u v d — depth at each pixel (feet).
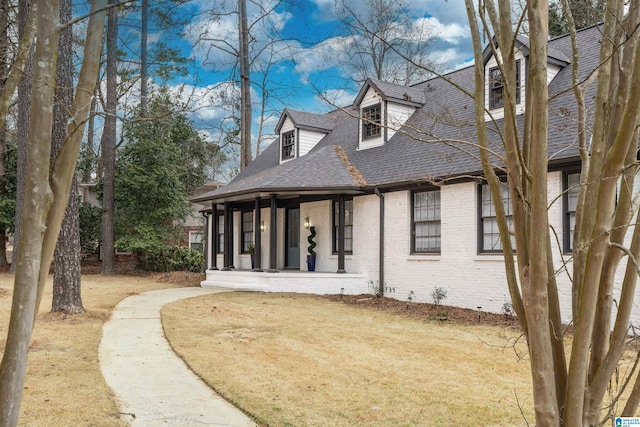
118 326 30.22
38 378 18.71
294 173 48.47
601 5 12.32
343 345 25.34
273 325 30.83
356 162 50.52
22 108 52.29
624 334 7.11
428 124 46.47
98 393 17.20
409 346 25.14
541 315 6.71
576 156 29.07
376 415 15.52
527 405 16.40
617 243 7.19
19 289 6.49
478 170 35.47
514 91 7.45
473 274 37.11
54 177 7.14
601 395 7.20
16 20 32.30
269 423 14.79
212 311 36.50
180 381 19.08
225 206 55.36
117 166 74.02
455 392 17.75
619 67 7.72
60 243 33.71
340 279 46.78
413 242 42.63
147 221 74.08
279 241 57.52
